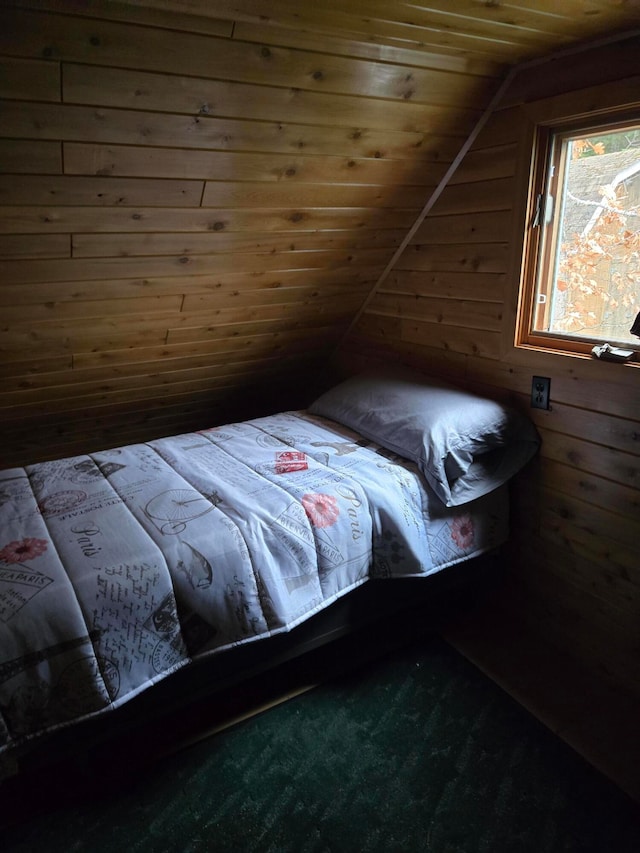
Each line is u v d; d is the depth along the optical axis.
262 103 1.64
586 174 1.90
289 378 3.18
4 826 1.54
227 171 1.80
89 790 1.63
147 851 1.48
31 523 1.67
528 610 2.28
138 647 1.47
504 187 2.04
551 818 1.55
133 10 1.31
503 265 2.09
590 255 1.94
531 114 1.89
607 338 1.90
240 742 1.78
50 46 1.31
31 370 2.29
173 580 1.52
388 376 2.44
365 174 2.06
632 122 1.73
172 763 1.71
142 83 1.46
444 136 2.06
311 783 1.65
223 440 2.28
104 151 1.58
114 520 1.68
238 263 2.20
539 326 2.11
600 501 1.95
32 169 1.55
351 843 1.49
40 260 1.84
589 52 1.72
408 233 2.46
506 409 2.11
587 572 2.04
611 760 1.71
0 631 1.31
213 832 1.52
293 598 1.68
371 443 2.19
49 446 2.82
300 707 1.90
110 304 2.13
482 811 1.57
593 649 2.06
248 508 1.74
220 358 2.75
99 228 1.81
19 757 1.41
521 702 1.92
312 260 2.37
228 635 1.59
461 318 2.31
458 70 1.83
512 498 2.25
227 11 1.37
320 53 1.58
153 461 2.09
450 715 1.87
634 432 1.80
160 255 2.01
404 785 1.64
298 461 2.06
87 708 1.41
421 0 1.40
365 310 2.81
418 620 2.29
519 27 1.58
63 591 1.41
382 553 1.89
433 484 1.95
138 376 2.61
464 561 2.12
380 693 1.96
